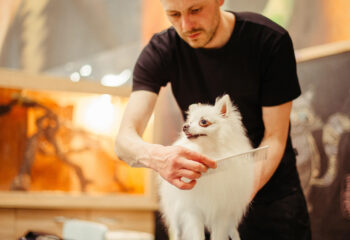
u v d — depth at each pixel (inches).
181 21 45.5
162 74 57.0
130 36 140.7
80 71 136.7
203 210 44.3
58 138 122.0
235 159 41.6
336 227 102.0
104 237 93.9
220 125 46.0
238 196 43.9
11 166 117.4
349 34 113.3
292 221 57.1
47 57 134.2
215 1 46.4
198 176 38.1
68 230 100.3
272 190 57.3
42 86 117.8
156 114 128.7
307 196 108.0
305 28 122.9
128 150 46.0
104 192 124.9
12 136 117.9
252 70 52.7
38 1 134.2
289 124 59.0
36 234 89.3
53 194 119.1
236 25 52.5
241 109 54.9
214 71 54.1
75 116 123.6
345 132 101.6
